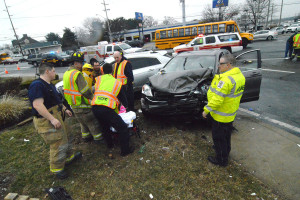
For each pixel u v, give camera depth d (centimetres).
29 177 278
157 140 342
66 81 289
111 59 629
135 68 580
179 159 286
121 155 306
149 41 5031
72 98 294
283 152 285
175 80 363
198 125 386
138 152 312
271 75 707
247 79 388
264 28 5053
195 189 231
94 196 235
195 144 321
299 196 213
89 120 321
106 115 270
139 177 258
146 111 392
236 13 4047
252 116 411
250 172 253
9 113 473
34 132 419
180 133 360
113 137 342
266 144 307
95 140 349
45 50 5600
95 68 406
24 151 346
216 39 1284
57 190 236
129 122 313
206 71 377
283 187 226
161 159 290
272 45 1705
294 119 381
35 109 234
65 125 281
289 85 578
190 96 342
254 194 219
